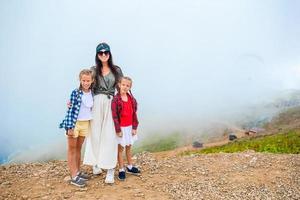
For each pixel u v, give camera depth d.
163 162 4.51
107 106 3.64
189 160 4.63
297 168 4.34
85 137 3.75
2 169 4.23
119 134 3.64
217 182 3.92
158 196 3.53
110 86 3.66
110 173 3.72
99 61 3.64
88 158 3.72
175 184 3.81
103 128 3.64
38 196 3.48
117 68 3.69
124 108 3.69
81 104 3.59
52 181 3.83
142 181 3.86
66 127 3.54
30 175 4.02
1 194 3.54
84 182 3.69
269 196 3.64
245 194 3.67
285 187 3.84
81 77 3.55
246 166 4.41
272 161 4.58
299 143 10.69
